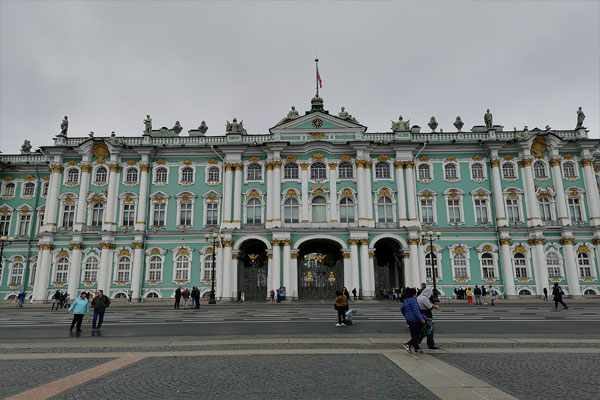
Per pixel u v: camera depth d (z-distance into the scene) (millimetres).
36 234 57344
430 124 58875
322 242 54062
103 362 13289
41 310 41875
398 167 54594
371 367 12172
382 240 53875
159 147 55844
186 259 53312
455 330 20828
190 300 51344
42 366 12758
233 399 9062
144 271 52969
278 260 51156
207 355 14234
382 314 30891
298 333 19984
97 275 52656
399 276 53656
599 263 51344
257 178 55500
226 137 56875
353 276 50750
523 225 53031
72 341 17906
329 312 33688
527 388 9766
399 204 53500
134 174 55969
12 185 59438
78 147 55406
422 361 12945
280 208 53438
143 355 14336
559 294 34844
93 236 53562
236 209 53812
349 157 55156
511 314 30266
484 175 55000
